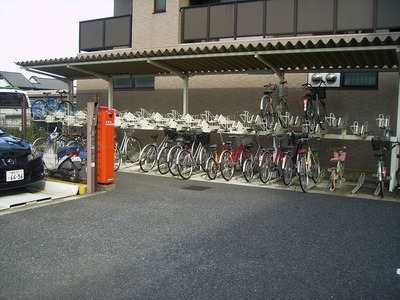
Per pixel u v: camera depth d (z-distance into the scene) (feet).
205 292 9.47
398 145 23.12
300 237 13.93
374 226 15.65
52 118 35.47
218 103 34.55
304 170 22.97
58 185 20.56
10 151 18.35
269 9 31.86
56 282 9.87
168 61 28.22
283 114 28.27
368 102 28.73
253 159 27.07
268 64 26.22
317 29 30.09
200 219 15.90
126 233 13.84
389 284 10.19
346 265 11.43
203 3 38.14
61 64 32.32
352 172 28.37
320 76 30.04
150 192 21.22
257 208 18.20
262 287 9.82
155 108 38.17
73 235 13.48
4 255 11.59
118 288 9.59
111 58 29.45
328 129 27.04
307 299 9.25
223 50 24.95
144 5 39.60
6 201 17.80
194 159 27.53
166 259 11.51
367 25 28.55
